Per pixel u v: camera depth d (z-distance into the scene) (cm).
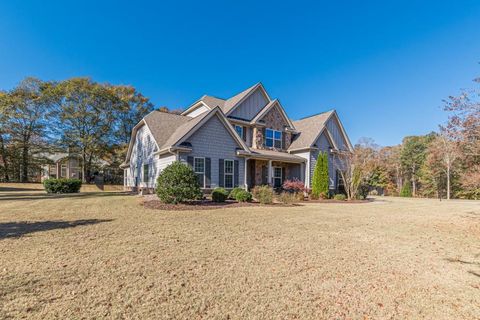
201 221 794
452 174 2772
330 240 603
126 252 475
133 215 891
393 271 417
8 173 3092
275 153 1989
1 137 2909
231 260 446
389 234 690
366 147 2244
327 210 1176
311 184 2056
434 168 3105
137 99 3525
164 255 463
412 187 3831
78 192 2216
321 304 303
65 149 3119
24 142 2975
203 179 1488
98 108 3103
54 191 2080
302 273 397
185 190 1141
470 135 882
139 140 2127
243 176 1666
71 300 296
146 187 1902
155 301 298
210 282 354
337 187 2256
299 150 2111
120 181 3556
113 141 3322
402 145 4109
